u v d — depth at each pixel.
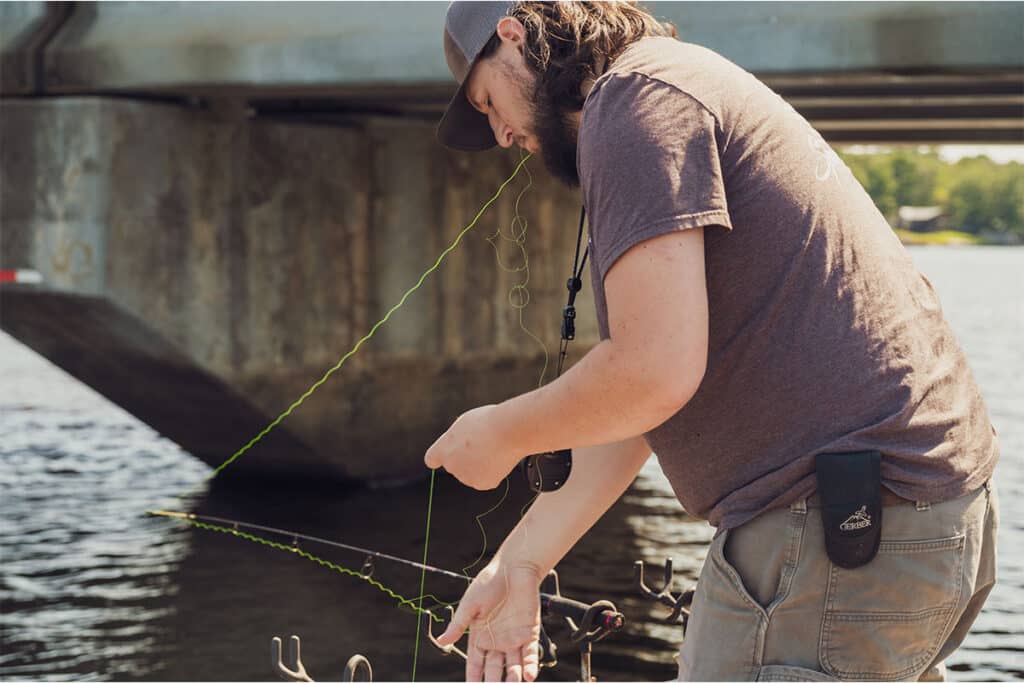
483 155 11.21
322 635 6.81
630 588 7.79
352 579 8.02
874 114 10.97
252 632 6.89
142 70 8.36
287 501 10.38
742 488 1.63
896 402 1.58
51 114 8.47
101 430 13.76
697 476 1.69
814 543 1.58
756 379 1.59
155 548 8.82
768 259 1.56
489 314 11.44
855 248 1.60
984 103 10.28
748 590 1.63
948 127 12.57
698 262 1.50
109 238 8.44
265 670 6.25
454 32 1.78
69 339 9.32
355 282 10.16
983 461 1.67
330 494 10.67
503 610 2.10
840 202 1.61
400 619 7.13
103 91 8.56
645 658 6.33
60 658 6.41
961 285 53.94
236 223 9.22
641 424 1.53
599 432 1.56
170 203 8.78
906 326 1.62
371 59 7.86
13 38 8.66
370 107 10.20
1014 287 53.00
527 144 1.80
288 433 10.05
